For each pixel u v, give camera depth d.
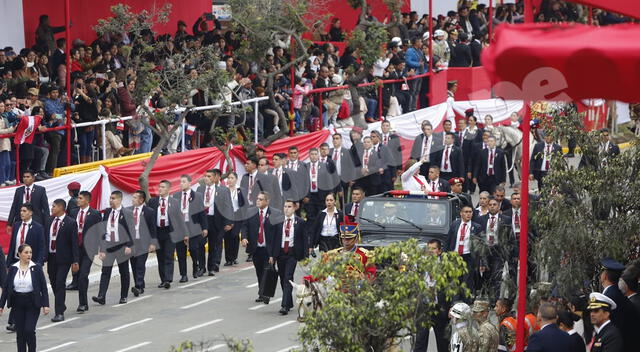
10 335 63.59
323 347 37.34
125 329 64.12
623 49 19.81
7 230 74.62
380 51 98.25
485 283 50.62
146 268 81.44
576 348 39.03
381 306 37.28
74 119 86.44
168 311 68.38
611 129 78.69
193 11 120.38
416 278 37.25
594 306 38.84
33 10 104.38
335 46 114.94
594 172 46.62
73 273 68.38
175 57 84.69
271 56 98.81
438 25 129.75
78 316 67.69
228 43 108.44
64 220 66.50
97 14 110.12
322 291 41.06
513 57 20.64
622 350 38.72
